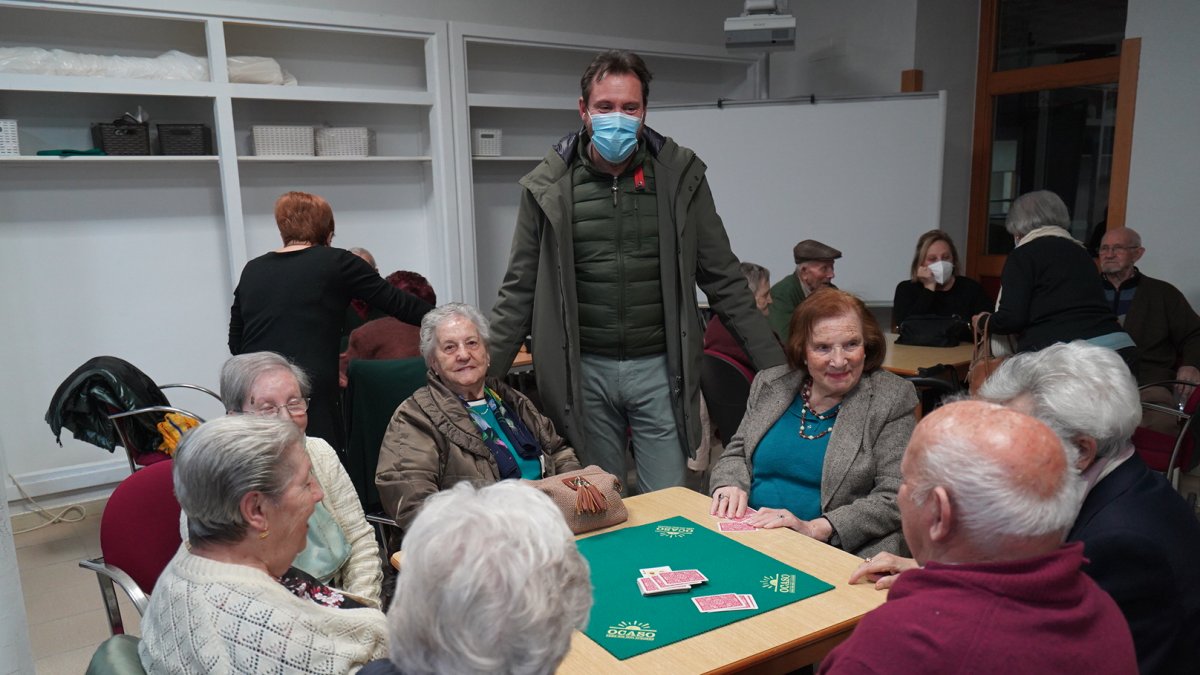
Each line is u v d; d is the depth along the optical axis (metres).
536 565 0.82
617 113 2.10
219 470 1.13
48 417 2.99
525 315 2.37
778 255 4.97
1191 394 3.01
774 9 4.64
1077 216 4.84
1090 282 3.02
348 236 4.69
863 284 4.89
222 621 1.09
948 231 5.28
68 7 3.50
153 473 1.81
